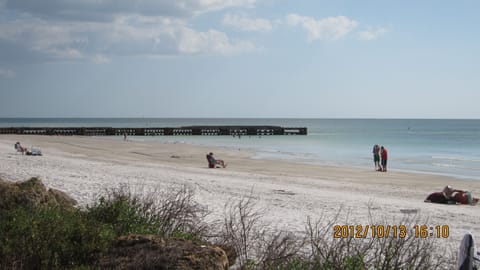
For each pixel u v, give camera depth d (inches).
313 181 1021.8
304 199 693.3
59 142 2298.2
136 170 1015.6
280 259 255.6
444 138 3555.6
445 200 761.6
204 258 211.5
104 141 2578.7
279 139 3334.2
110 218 303.1
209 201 590.2
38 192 334.3
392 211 616.1
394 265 250.2
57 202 358.0
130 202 375.2
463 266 223.6
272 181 980.6
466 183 1075.3
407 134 4377.5
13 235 231.9
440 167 1462.8
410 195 859.4
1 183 325.1
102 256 227.5
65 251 228.2
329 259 257.6
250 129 4062.5
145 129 3791.8
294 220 497.0
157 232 305.0
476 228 522.3
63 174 802.8
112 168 1026.7
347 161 1622.8
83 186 642.8
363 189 921.5
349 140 3201.3
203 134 3959.2
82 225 243.8
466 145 2650.1
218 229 379.2
